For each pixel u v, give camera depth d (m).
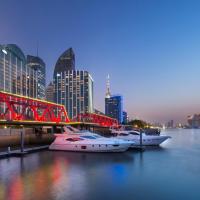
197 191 22.64
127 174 29.53
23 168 32.41
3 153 42.66
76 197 20.50
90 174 29.12
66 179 26.52
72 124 119.88
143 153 49.59
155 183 25.38
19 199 19.62
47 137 73.06
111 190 22.69
